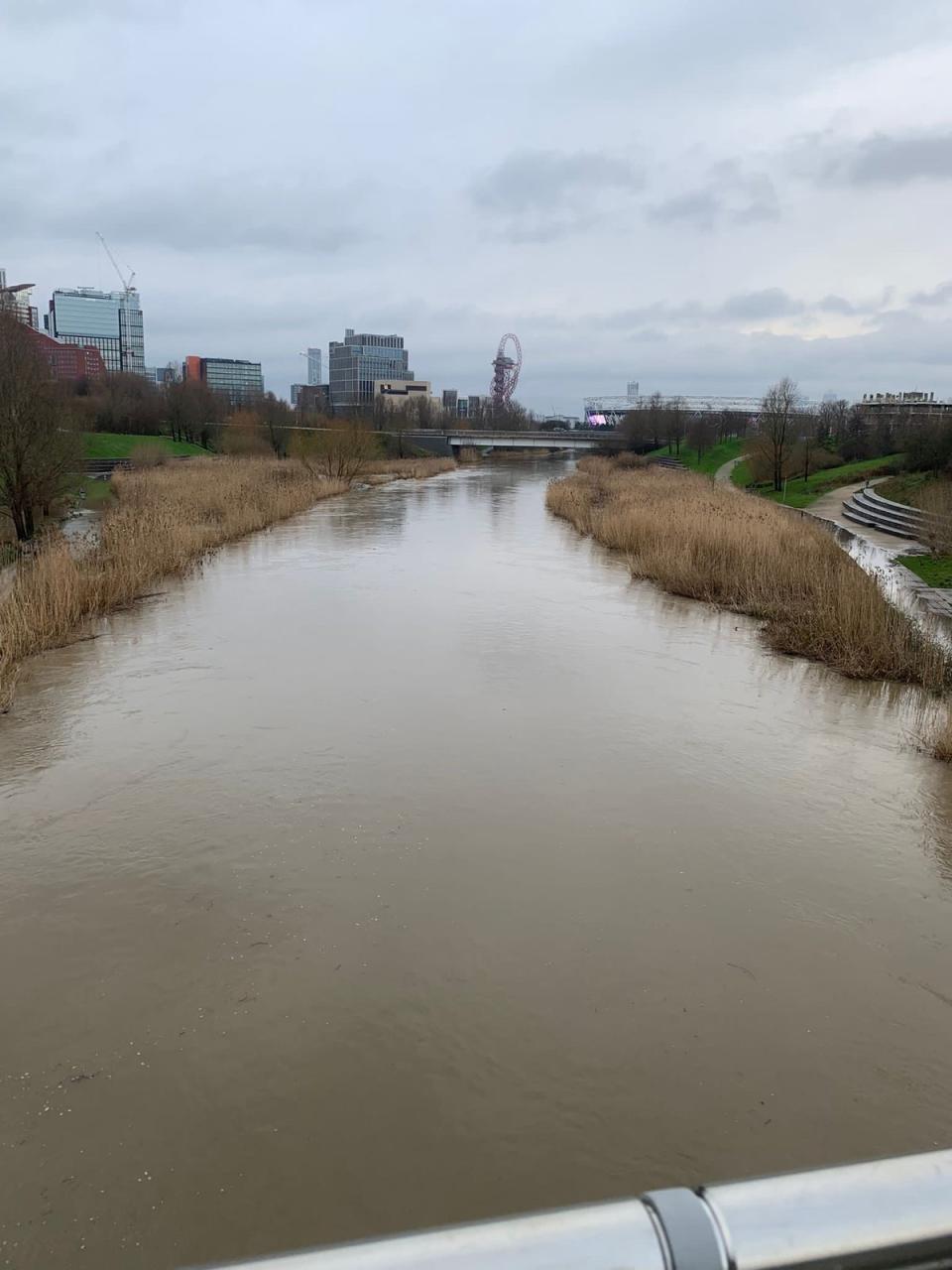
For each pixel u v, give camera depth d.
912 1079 3.74
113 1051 3.86
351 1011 4.12
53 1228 3.01
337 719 7.99
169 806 6.23
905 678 9.56
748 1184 0.96
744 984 4.36
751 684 9.38
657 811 6.27
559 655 10.34
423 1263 0.84
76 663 9.84
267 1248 2.95
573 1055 3.85
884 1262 0.92
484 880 5.29
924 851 5.77
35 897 5.06
